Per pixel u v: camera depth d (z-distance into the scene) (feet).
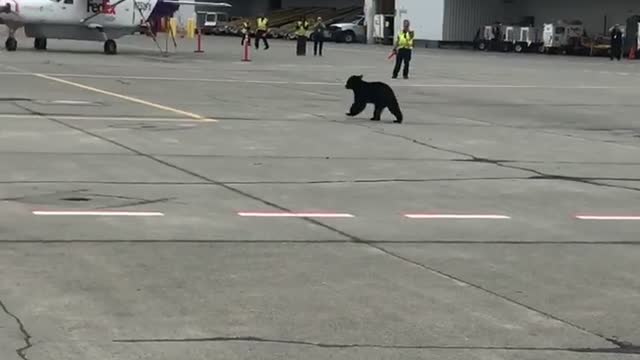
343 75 100.32
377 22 223.30
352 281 21.57
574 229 28.25
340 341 17.34
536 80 102.01
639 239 27.02
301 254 24.02
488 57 162.91
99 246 24.12
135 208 29.14
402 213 29.94
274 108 63.00
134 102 63.21
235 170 37.35
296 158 41.24
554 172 39.63
